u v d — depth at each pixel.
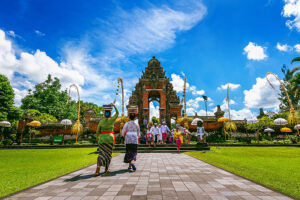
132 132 5.24
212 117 29.19
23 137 23.03
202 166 5.81
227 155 9.11
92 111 26.45
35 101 31.06
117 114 5.00
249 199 2.69
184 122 18.08
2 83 22.70
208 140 21.78
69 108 34.94
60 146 15.85
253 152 10.53
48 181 3.84
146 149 12.57
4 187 3.38
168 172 4.79
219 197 2.77
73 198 2.73
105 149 4.60
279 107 34.53
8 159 8.52
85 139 23.09
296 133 23.41
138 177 4.18
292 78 19.91
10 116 23.16
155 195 2.85
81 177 4.21
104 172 4.81
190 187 3.32
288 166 5.85
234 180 3.87
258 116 32.69
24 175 4.58
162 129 14.27
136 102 25.12
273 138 24.08
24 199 2.69
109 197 2.76
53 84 35.94
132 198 2.70
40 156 9.71
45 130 23.81
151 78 25.17
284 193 2.98
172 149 12.51
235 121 25.89
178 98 25.05
